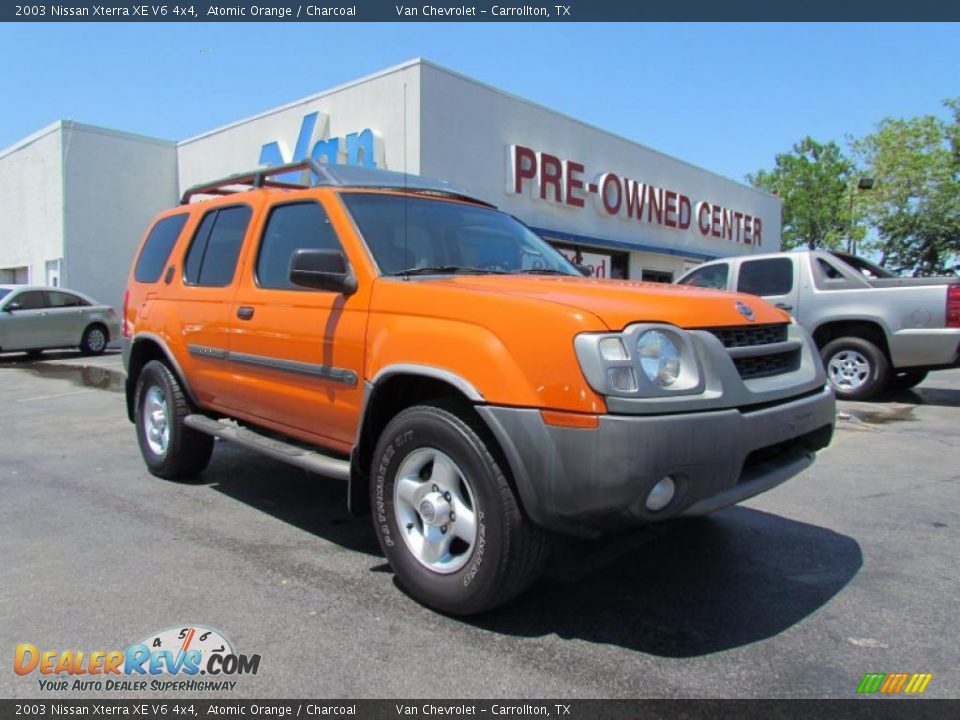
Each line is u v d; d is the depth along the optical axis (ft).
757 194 90.68
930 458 19.89
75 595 10.76
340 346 11.73
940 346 26.99
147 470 18.53
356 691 8.32
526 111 53.57
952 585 11.35
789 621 10.11
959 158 111.34
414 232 12.96
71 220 62.23
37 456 20.20
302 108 53.16
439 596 10.07
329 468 11.91
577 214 59.31
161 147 67.10
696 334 9.39
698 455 8.78
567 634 9.70
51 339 51.01
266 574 11.66
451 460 9.92
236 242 15.29
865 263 31.81
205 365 15.52
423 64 44.88
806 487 16.99
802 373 11.21
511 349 9.25
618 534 13.46
